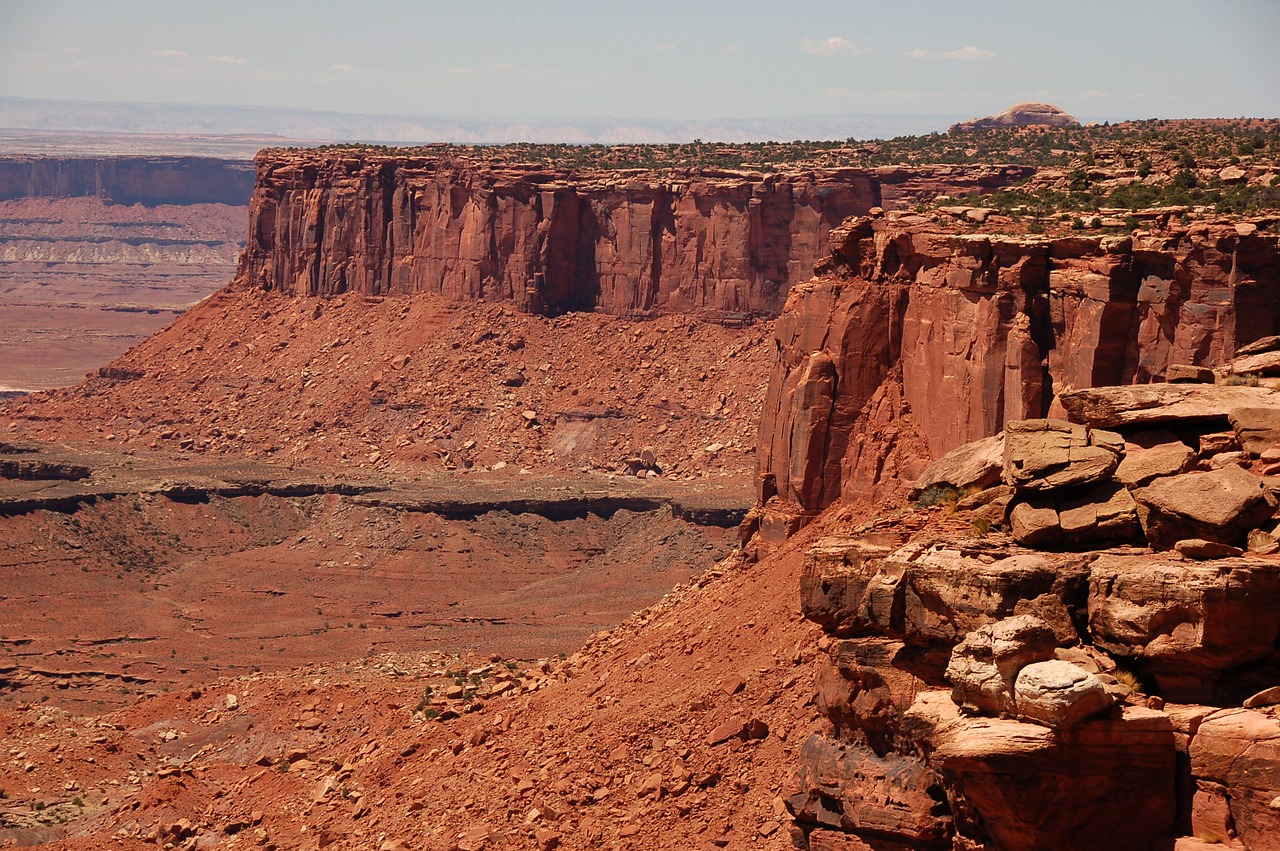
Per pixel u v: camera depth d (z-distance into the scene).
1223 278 65.06
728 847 50.12
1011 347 66.38
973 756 32.59
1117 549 35.22
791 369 72.88
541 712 67.62
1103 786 32.41
